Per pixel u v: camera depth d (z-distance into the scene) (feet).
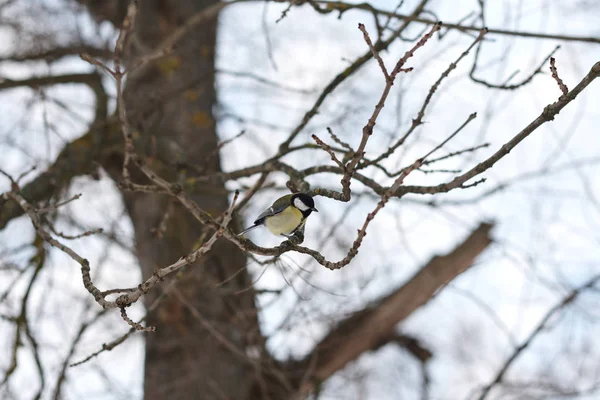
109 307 20.98
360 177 27.53
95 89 43.45
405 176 18.80
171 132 43.52
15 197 27.78
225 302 39.37
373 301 45.73
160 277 20.52
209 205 41.81
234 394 39.65
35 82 42.78
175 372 39.63
